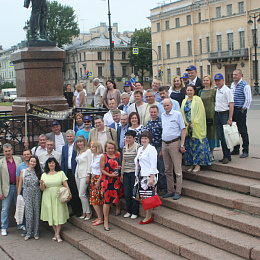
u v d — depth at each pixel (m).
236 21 47.53
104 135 7.92
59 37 71.44
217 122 7.75
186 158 7.86
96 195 7.32
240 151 8.87
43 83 10.25
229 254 5.32
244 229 5.65
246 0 45.78
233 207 6.27
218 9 49.94
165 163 7.16
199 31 53.34
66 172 8.07
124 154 7.13
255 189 6.39
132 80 35.16
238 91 8.02
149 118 7.83
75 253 6.86
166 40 59.88
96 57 78.88
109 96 10.92
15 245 7.44
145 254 5.82
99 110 10.63
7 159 8.08
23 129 9.80
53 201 7.52
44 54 10.13
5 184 8.01
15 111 10.36
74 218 7.97
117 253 6.34
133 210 7.11
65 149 8.11
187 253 5.56
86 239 7.10
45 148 8.30
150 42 73.31
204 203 6.72
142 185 6.56
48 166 7.64
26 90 10.12
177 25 57.31
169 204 7.01
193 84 8.18
